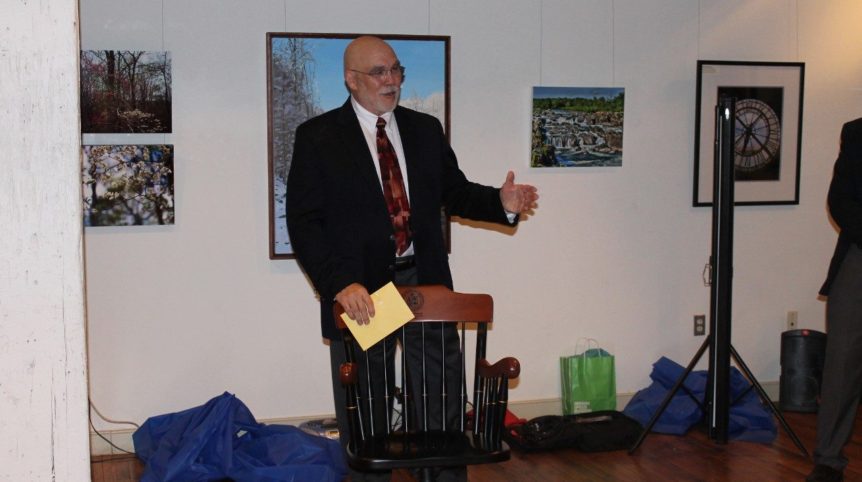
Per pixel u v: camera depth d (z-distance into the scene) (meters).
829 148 4.66
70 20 1.69
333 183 2.67
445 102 4.14
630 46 4.37
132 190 3.86
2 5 1.66
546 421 4.03
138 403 3.94
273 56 3.94
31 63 1.67
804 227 4.66
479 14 4.18
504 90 4.23
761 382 4.66
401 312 2.42
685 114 4.46
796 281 4.68
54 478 1.74
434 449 2.29
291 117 3.98
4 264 1.69
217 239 3.97
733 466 3.65
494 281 4.30
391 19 4.08
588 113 4.33
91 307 3.86
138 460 3.83
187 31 3.87
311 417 4.11
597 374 4.28
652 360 4.53
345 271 2.52
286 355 4.08
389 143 2.76
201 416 3.61
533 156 4.28
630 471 3.61
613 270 4.44
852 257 3.12
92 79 3.78
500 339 4.33
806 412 4.46
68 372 1.73
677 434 4.11
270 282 4.04
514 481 3.51
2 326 1.70
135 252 3.89
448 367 2.65
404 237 2.73
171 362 3.96
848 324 3.14
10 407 1.71
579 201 4.37
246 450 3.56
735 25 4.48
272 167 3.97
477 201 2.78
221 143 3.94
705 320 4.58
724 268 3.77
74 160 1.71
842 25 4.62
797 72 4.56
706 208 4.54
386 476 2.71
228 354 4.02
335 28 4.02
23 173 1.69
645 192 4.45
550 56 4.28
